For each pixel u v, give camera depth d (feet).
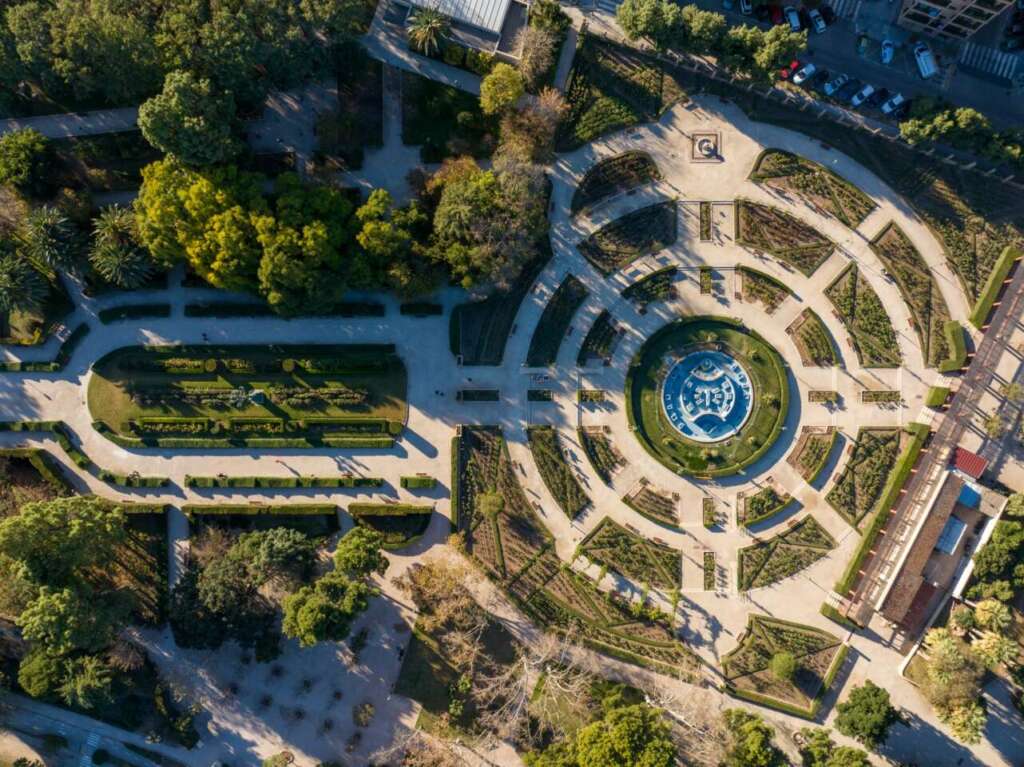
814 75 267.39
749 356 274.98
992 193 271.08
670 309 276.00
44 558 241.76
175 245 246.27
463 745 274.98
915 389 273.33
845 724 257.96
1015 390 264.93
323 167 264.52
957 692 250.16
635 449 276.62
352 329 276.00
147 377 274.36
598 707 270.67
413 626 277.03
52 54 234.58
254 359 273.13
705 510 276.41
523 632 276.82
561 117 270.46
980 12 244.01
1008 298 268.00
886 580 269.44
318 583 246.68
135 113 266.77
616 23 269.03
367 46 266.77
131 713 272.10
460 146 266.77
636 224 275.18
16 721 275.39
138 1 234.79
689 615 275.80
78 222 260.01
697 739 263.49
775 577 275.80
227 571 250.78
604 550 276.82
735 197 274.36
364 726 276.41
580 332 276.00
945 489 262.47
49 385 274.16
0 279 249.55
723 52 252.62
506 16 261.65
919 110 254.88
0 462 270.46
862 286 274.16
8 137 249.96
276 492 276.00
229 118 242.78
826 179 273.13
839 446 274.77
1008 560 256.11
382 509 272.10
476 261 247.70
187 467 274.98
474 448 276.00
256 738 276.21
